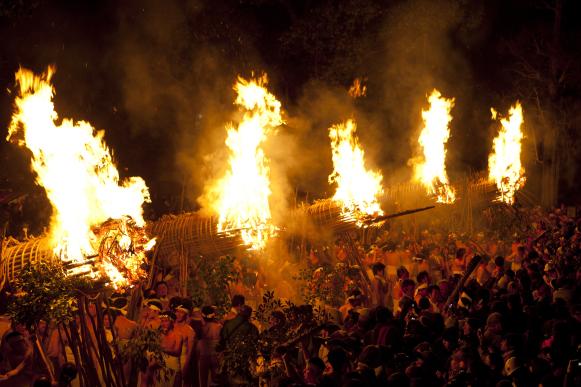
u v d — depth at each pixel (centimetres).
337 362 744
